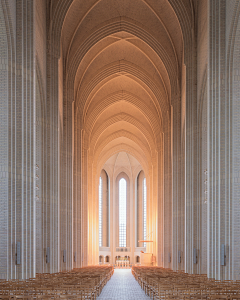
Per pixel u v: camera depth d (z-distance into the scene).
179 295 10.19
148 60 40.44
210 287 11.87
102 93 47.31
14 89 18.27
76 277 17.47
